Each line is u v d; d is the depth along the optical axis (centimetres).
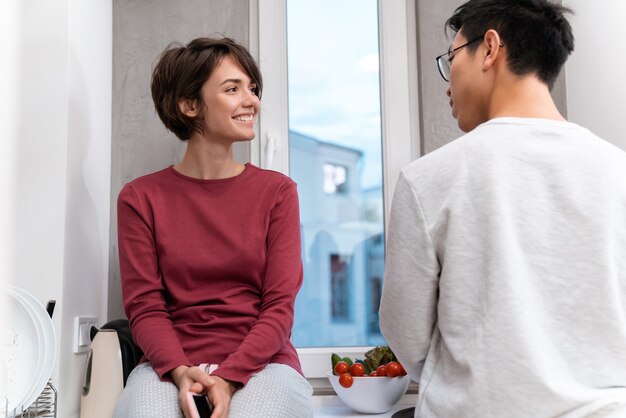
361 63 207
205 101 150
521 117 98
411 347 100
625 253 88
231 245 145
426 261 95
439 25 204
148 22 200
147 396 120
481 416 87
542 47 101
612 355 86
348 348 199
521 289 87
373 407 175
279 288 141
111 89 197
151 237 147
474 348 89
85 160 172
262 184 153
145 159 196
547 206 90
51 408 146
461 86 108
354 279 203
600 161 91
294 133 205
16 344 126
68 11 161
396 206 99
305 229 203
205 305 142
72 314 161
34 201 156
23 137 158
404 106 204
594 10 185
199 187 151
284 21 205
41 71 160
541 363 85
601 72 182
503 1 104
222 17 201
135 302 142
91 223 176
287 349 142
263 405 120
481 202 91
